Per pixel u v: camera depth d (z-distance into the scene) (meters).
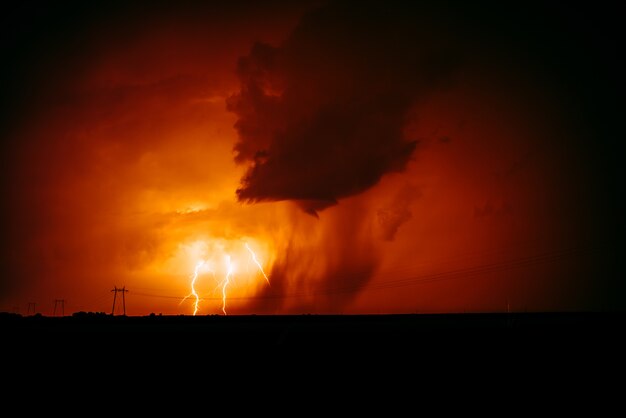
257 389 22.59
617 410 19.36
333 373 25.16
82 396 21.80
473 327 36.22
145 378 24.59
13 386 23.41
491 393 21.72
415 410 19.52
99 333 34.62
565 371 25.02
